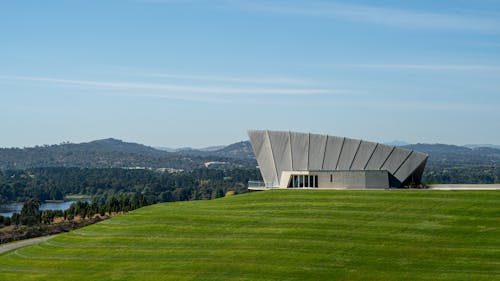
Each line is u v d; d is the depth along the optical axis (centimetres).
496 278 3912
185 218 5831
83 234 5788
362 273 4138
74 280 4500
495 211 5419
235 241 5016
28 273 4828
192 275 4319
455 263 4225
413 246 4628
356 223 5306
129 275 4456
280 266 4356
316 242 4841
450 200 5888
